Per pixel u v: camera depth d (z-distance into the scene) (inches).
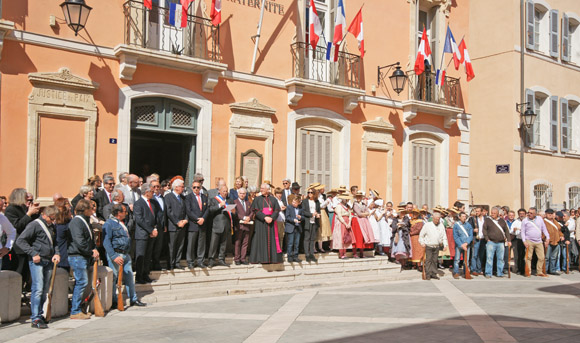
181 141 464.1
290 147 506.0
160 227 354.3
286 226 430.3
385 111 583.2
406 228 489.4
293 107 510.0
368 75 569.6
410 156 605.6
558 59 741.3
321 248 466.3
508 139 668.1
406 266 513.3
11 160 361.1
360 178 557.3
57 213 284.0
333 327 267.3
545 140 720.3
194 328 263.3
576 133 773.3
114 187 355.9
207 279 369.4
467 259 487.5
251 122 478.0
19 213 297.6
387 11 590.9
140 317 289.7
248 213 404.2
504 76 676.7
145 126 427.5
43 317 269.6
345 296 369.4
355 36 519.8
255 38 486.3
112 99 405.4
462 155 657.6
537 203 699.4
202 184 405.4
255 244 406.3
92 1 400.2
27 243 268.5
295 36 516.1
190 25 446.6
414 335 250.5
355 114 556.4
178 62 425.4
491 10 693.9
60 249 291.1
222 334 250.8
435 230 468.8
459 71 663.8
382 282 449.4
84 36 395.2
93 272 291.3
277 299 352.2
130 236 335.3
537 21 729.6
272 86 496.4
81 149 389.7
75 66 390.0
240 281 385.1
